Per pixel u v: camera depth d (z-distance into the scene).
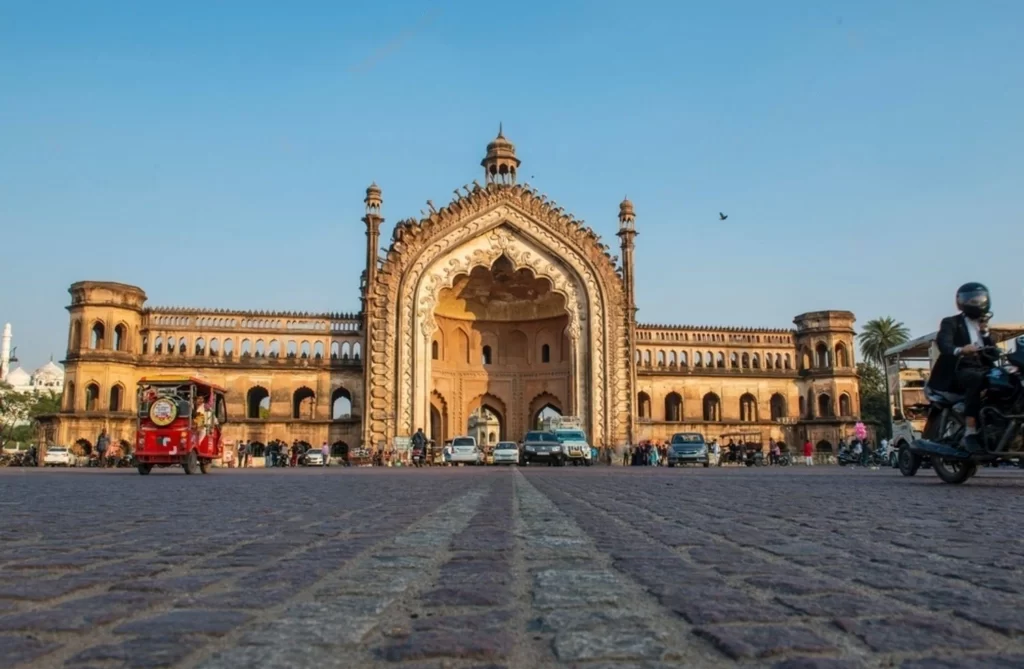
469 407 65.12
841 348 64.19
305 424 57.25
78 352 53.94
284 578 4.70
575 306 59.72
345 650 3.07
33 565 5.22
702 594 4.12
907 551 5.88
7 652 2.99
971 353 16.23
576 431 51.09
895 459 37.75
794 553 5.77
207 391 30.39
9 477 25.39
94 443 52.72
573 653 3.01
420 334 57.09
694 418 62.62
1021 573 4.81
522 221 59.44
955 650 3.02
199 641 3.18
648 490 15.74
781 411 64.75
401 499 12.89
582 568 5.10
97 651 3.01
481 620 3.57
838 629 3.37
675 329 63.78
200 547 6.23
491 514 9.61
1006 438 15.54
